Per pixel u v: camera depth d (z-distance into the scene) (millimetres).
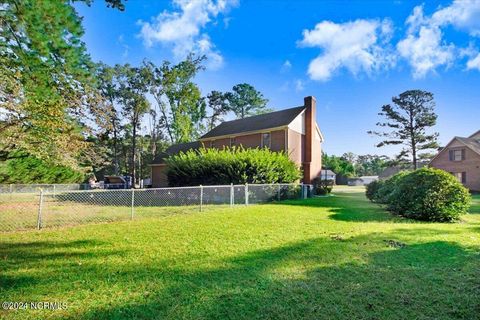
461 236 5891
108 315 2602
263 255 4492
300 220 7949
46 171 21156
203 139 25125
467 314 2609
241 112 42812
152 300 2904
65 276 3582
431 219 8172
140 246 5074
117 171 34781
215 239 5605
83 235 5977
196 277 3549
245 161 14008
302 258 4324
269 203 13086
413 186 8789
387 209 10547
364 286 3244
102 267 3932
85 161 14164
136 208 11164
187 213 9523
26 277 3535
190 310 2691
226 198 12906
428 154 29781
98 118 10250
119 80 30922
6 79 6223
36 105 7816
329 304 2811
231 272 3719
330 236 5875
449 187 8320
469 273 3652
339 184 53312
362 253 4594
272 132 20703
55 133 9109
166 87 31578
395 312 2654
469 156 25641
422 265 3984
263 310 2689
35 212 9797
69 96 6762
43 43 3574
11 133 9172
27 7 3363
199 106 35625
